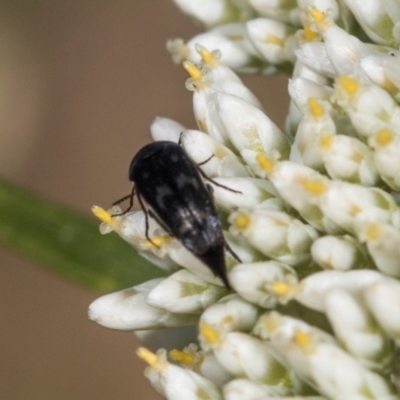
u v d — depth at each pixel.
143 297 0.09
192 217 0.08
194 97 0.09
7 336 0.16
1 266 0.16
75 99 0.17
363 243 0.09
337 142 0.09
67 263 0.11
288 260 0.09
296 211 0.09
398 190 0.09
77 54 0.17
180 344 0.09
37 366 0.16
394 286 0.08
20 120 0.16
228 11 0.10
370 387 0.08
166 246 0.09
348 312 0.08
